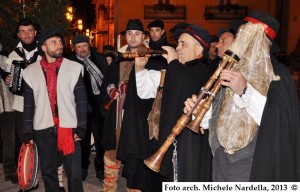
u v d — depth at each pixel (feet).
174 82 9.18
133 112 11.48
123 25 90.27
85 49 16.44
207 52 9.71
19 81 14.06
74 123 12.14
